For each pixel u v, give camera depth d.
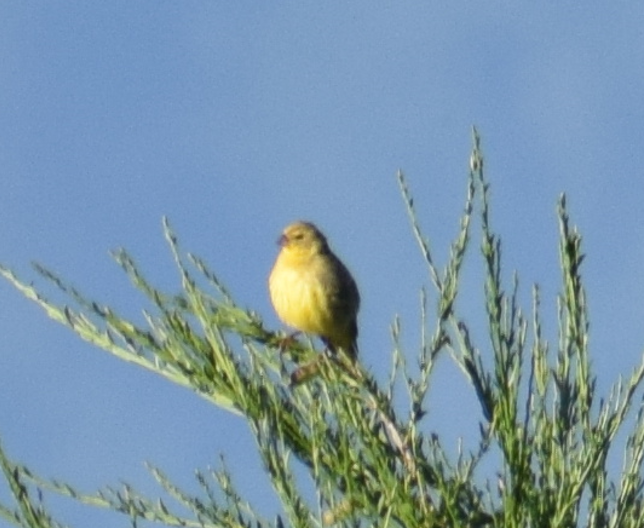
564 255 8.12
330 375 8.48
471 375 8.25
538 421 8.00
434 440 8.23
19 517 7.49
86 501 7.97
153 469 7.98
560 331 8.09
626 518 7.90
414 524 7.82
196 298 8.52
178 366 8.52
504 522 7.81
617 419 7.91
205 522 7.82
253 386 8.22
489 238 8.08
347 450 7.82
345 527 7.65
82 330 8.73
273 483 7.47
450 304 8.46
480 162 8.19
